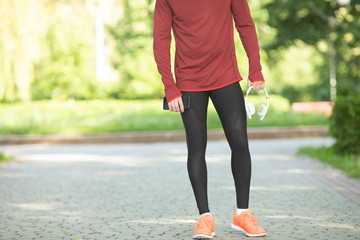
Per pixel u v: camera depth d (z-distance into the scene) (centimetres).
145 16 3156
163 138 1689
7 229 452
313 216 485
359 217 476
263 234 396
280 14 2162
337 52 2047
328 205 541
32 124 1977
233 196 618
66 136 1678
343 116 990
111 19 3316
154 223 468
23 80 1334
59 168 964
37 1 1356
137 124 1998
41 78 2734
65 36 2750
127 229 444
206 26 380
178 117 2147
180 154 1213
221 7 383
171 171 883
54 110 2267
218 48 382
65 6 2795
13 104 2395
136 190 680
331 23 2016
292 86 5316
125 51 3272
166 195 634
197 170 388
